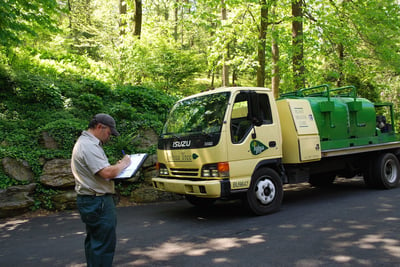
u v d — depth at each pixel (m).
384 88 18.80
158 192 8.28
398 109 18.38
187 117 6.65
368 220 5.76
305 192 9.09
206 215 6.68
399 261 3.97
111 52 14.19
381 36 14.48
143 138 9.53
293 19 13.29
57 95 10.42
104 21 23.23
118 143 8.80
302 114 7.15
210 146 5.90
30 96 10.01
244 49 19.88
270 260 4.11
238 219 6.21
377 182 8.76
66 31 19.25
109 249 3.41
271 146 6.54
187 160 6.23
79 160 3.34
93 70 15.01
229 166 5.87
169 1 13.80
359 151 8.18
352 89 8.67
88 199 3.35
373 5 13.87
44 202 7.25
